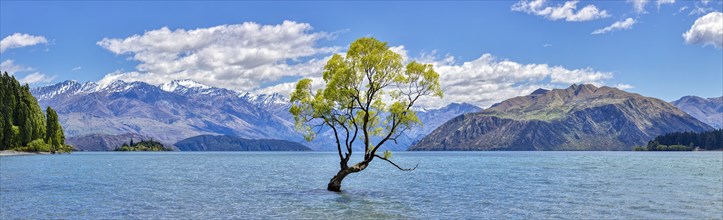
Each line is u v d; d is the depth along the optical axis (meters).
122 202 55.69
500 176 99.69
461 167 145.50
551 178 93.81
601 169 128.12
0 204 53.34
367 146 59.44
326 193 65.25
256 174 110.06
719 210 49.41
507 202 56.28
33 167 129.50
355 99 58.12
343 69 55.81
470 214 47.78
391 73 57.19
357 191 67.88
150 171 120.19
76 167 134.75
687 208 50.81
